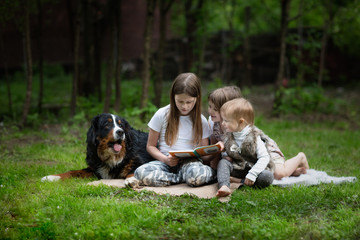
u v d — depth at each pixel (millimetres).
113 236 2713
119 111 8203
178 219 3047
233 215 3158
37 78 16062
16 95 11703
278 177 4094
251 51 15625
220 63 15289
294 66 13477
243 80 13062
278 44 15695
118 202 3395
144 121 7320
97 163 4262
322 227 2805
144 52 7723
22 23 7711
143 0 16531
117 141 4090
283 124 8586
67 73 16984
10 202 3391
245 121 3779
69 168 4734
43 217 2979
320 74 10492
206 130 4238
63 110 8914
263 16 14273
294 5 14430
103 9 9461
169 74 15438
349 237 2705
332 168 5039
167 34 16141
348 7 9984
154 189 3828
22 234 2766
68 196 3494
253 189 3785
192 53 10930
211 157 4219
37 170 4562
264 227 2852
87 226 2879
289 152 5699
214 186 3885
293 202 3359
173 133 4141
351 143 6836
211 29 11289
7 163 4891
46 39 16188
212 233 2738
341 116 10062
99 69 9945
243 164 3863
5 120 7949
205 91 10062
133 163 4305
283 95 10516
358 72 16281
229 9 13914
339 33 11484
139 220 2920
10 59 16031
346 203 3406
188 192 3699
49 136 6738
